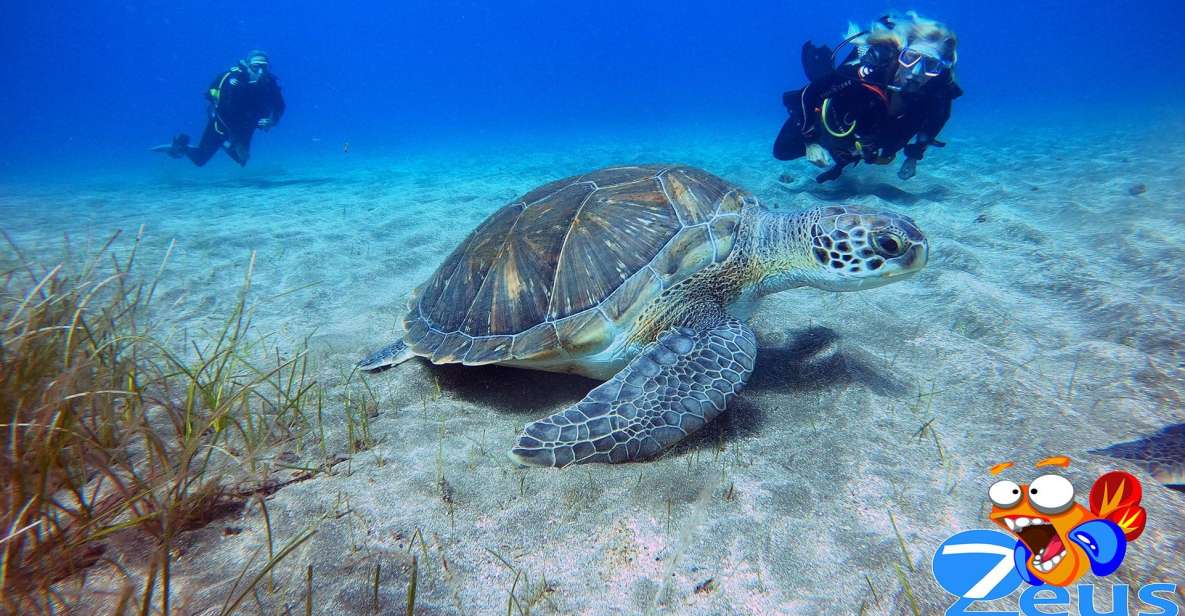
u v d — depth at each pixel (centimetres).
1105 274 158
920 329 131
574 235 113
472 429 104
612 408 96
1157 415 100
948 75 229
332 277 183
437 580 70
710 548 75
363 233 232
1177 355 117
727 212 119
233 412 103
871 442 96
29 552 66
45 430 75
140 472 86
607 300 108
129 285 168
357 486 88
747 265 117
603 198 119
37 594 64
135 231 241
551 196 125
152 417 100
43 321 94
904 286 160
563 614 66
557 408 111
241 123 427
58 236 232
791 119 263
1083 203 224
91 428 88
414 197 317
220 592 65
